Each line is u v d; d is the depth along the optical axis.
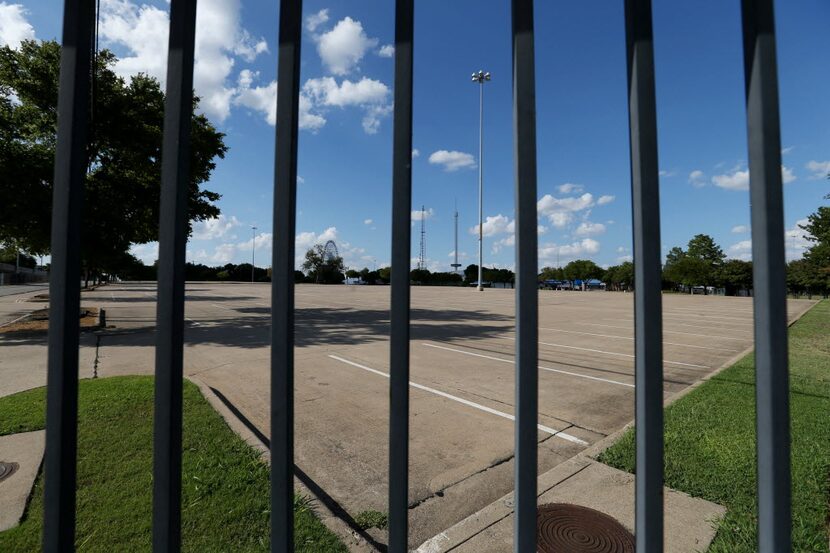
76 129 1.10
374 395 4.99
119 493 2.52
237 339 9.17
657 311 1.07
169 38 1.15
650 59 1.09
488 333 10.77
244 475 2.76
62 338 1.08
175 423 1.12
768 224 1.00
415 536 2.35
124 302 21.20
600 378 6.00
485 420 4.20
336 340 9.30
